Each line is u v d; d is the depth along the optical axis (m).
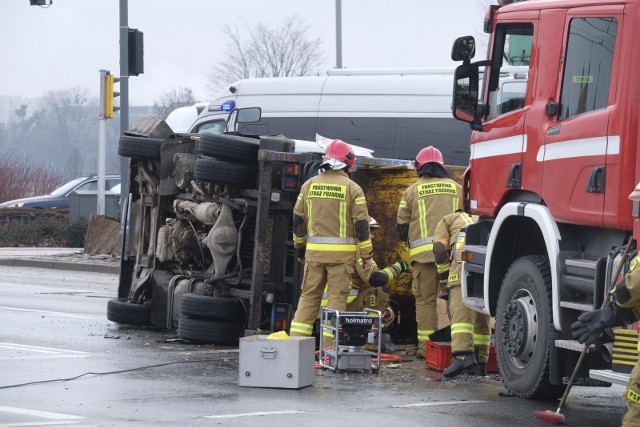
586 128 12.45
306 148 24.20
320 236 16.30
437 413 12.37
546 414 12.04
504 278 13.96
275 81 32.69
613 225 11.92
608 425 12.09
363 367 15.49
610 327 10.34
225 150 17.97
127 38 34.53
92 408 12.09
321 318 16.00
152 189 19.92
